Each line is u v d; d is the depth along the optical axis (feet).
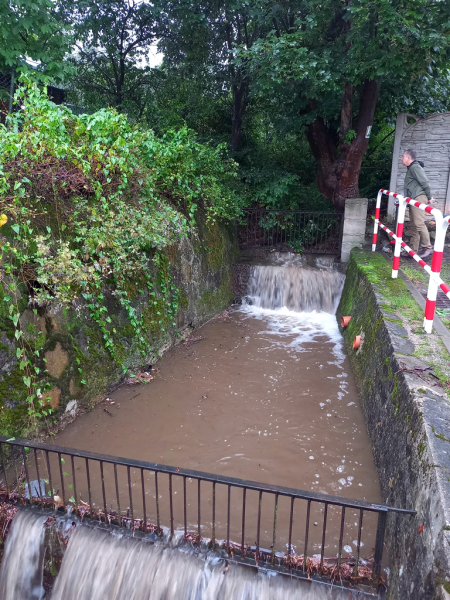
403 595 7.70
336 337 22.25
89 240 13.55
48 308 13.30
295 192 33.09
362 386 15.72
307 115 28.58
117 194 14.85
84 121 14.83
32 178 12.78
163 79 38.34
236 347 20.75
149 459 12.71
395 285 18.16
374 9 20.58
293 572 8.95
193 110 37.17
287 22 28.17
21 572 10.40
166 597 9.15
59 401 13.79
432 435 8.55
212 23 32.14
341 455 12.81
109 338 15.88
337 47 24.98
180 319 21.13
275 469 12.26
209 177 22.72
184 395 16.22
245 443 13.43
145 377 17.37
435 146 28.66
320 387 16.81
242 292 27.89
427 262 22.08
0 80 20.51
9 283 11.87
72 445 13.28
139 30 35.09
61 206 13.93
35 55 19.83
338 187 29.14
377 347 14.64
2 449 11.75
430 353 12.16
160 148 18.04
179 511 10.87
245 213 31.60
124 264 15.12
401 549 8.43
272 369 18.39
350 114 27.27
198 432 13.99
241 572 9.04
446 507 6.91
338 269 27.86
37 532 10.32
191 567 9.22
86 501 11.10
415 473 8.63
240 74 34.01
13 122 13.21
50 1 18.38
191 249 22.12
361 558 9.43
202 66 34.88
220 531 10.20
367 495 11.23
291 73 24.16
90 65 38.04
